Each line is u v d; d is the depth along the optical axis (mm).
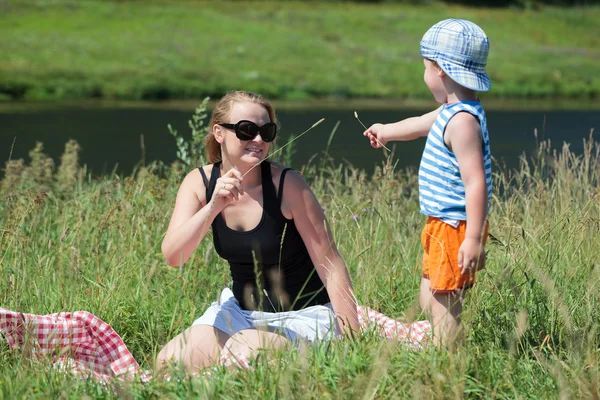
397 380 4676
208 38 60031
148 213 8445
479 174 5398
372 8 80000
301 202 5645
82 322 5773
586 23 87438
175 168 9305
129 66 49594
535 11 89438
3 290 6734
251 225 5652
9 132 26828
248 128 5547
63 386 4773
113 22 61688
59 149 22781
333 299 5684
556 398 4641
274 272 5730
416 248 7992
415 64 57344
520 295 6141
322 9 76438
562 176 9039
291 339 5453
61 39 55594
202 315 6305
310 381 4645
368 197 8227
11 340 5621
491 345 5254
